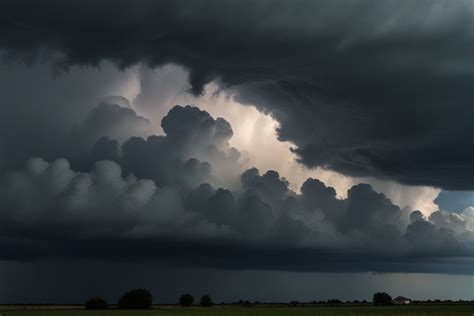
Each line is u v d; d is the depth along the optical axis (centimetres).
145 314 15162
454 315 13250
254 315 14412
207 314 14950
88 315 14375
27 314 15050
